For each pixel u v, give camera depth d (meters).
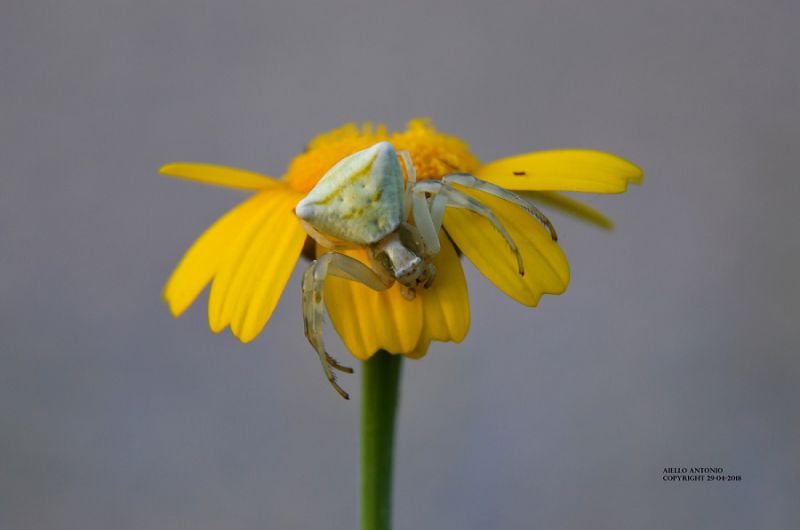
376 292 0.13
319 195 0.13
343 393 0.13
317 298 0.13
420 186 0.13
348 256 0.13
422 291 0.13
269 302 0.13
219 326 0.13
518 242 0.13
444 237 0.13
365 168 0.13
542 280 0.13
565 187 0.13
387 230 0.13
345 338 0.13
